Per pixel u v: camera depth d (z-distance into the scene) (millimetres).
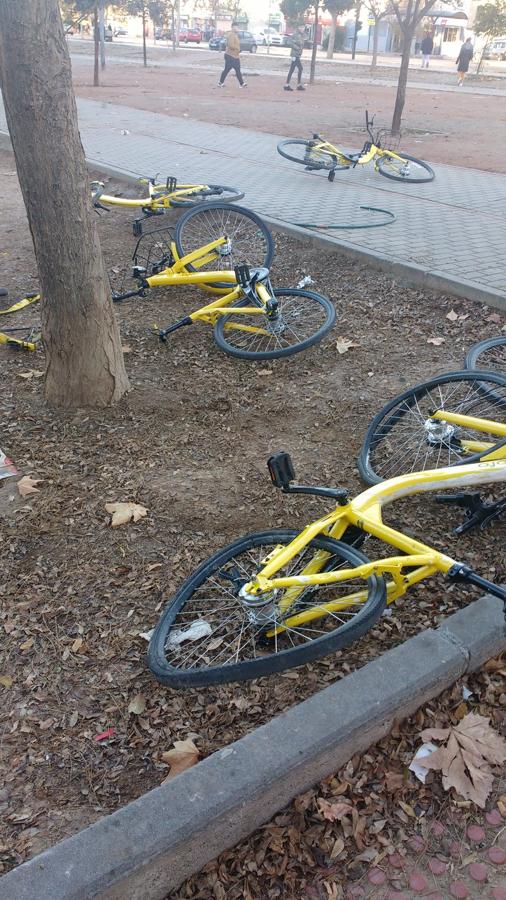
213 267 6887
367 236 7582
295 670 2803
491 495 3787
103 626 3027
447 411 3947
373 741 2494
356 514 2936
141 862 2000
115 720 2633
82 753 2516
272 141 13648
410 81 29766
